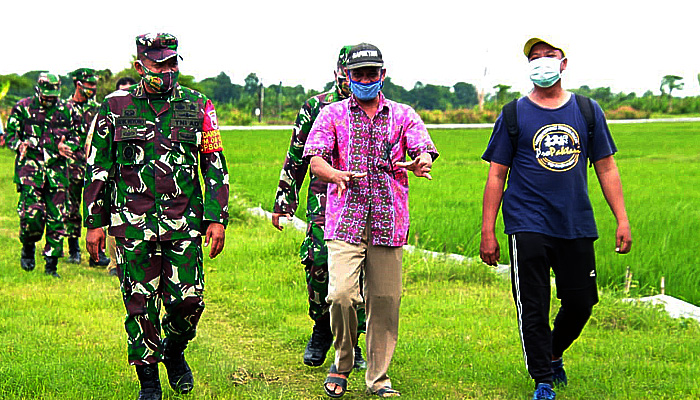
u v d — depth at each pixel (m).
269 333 6.83
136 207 4.86
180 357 5.23
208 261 9.72
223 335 6.79
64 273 9.42
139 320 4.87
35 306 7.60
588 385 5.34
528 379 5.41
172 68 4.93
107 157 4.93
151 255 4.91
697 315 7.40
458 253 10.52
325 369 5.83
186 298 4.92
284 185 5.91
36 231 9.27
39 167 9.27
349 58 4.87
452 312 7.46
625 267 9.14
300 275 8.94
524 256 5.00
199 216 5.02
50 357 5.84
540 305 5.00
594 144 5.09
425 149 4.85
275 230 11.90
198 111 4.98
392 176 4.97
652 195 16.91
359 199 4.93
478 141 40.12
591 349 6.25
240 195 15.14
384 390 5.09
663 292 8.13
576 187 5.02
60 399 4.96
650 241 10.77
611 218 13.14
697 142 37.28
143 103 4.91
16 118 9.34
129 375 5.50
